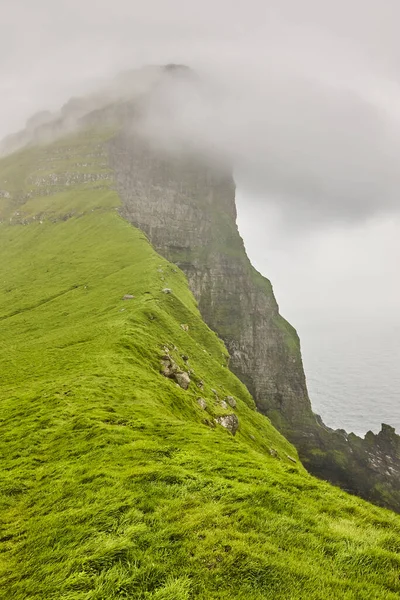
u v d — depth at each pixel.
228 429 58.28
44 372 56.81
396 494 178.88
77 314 104.50
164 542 13.85
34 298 133.88
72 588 12.13
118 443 26.75
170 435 29.16
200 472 20.81
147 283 119.88
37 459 26.84
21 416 36.81
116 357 57.12
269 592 11.45
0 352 77.38
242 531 14.71
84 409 35.78
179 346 87.88
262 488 18.17
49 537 15.94
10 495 21.61
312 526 15.50
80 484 20.70
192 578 12.08
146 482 19.23
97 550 13.86
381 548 13.83
